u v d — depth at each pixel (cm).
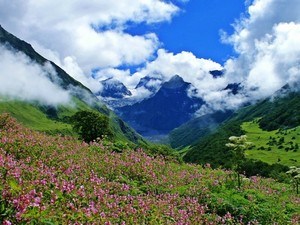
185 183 2847
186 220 1978
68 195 1653
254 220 2305
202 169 3650
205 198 2486
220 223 2178
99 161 2705
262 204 2642
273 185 3850
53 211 1411
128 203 1906
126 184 2405
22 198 1301
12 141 2530
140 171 2764
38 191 1593
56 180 1764
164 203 2092
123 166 2753
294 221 2484
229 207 2391
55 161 2417
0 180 1508
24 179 1720
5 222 1152
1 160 1798
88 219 1469
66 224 1355
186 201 2305
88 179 2139
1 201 1278
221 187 2866
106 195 1867
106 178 2442
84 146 3169
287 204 2894
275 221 2422
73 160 2523
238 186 3045
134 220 1702
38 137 2948
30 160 2245
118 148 3444
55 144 2897
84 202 1681
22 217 1246
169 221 1847
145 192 2430
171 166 3381
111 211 1719
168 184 2700
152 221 1761
